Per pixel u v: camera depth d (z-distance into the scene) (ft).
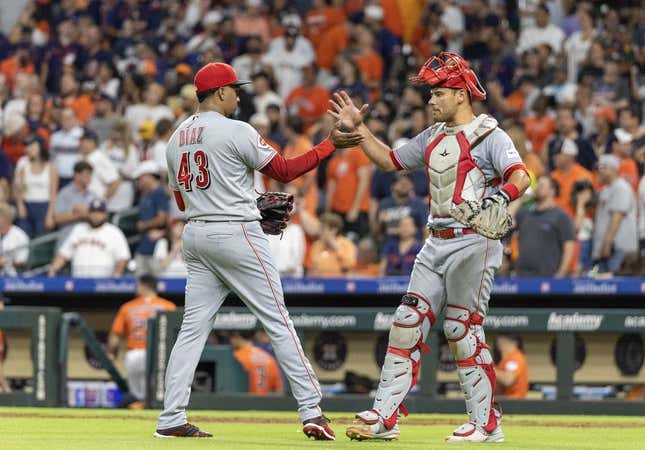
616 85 196.65
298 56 225.35
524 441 90.17
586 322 134.51
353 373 142.61
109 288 163.02
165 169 179.32
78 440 85.66
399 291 152.87
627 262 156.97
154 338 138.92
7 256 179.01
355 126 88.38
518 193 81.76
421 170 174.60
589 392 142.92
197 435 88.38
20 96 232.12
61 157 199.62
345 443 83.71
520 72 208.95
